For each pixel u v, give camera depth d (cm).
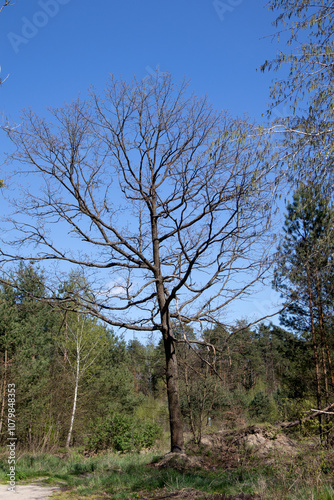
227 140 713
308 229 1161
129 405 3325
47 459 1584
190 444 1591
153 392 3597
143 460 1501
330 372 1437
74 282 1527
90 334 2764
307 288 1352
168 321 1558
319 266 798
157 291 1634
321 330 1470
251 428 1480
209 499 785
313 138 683
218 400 2006
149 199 1681
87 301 1521
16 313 2372
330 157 677
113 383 3359
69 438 2478
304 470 769
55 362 2789
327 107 677
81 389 2827
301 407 1220
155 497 870
